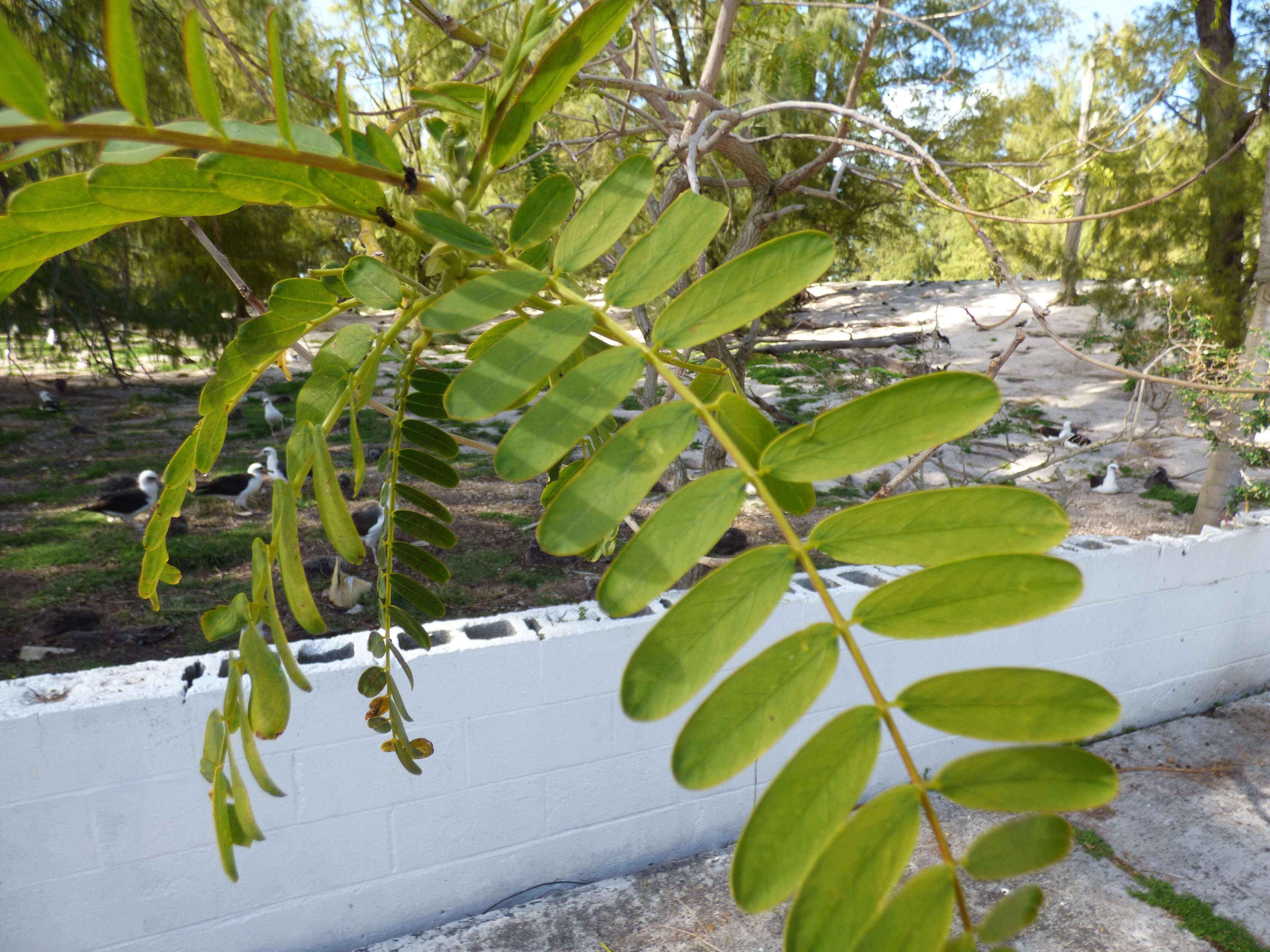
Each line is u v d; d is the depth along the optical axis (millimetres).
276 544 888
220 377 1037
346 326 1022
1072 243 12188
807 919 512
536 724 3609
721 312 757
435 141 980
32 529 8898
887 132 2490
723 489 669
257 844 3254
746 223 4137
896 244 19906
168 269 12734
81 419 14461
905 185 3121
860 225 15969
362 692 1432
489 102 897
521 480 720
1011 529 625
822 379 12703
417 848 3520
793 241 760
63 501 9883
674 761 581
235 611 942
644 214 4086
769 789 553
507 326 1213
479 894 3697
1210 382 6496
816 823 544
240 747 3156
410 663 3324
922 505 643
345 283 966
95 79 7484
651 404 3723
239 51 2307
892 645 4172
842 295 26203
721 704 591
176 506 1105
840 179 4008
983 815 4137
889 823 542
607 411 733
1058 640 4770
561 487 1541
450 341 1459
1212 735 5219
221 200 774
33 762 2869
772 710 585
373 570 7703
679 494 674
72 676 3139
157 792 3055
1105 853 4172
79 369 18734
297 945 3410
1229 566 5359
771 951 3512
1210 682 5531
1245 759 4949
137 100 604
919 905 510
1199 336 6594
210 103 646
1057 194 2664
